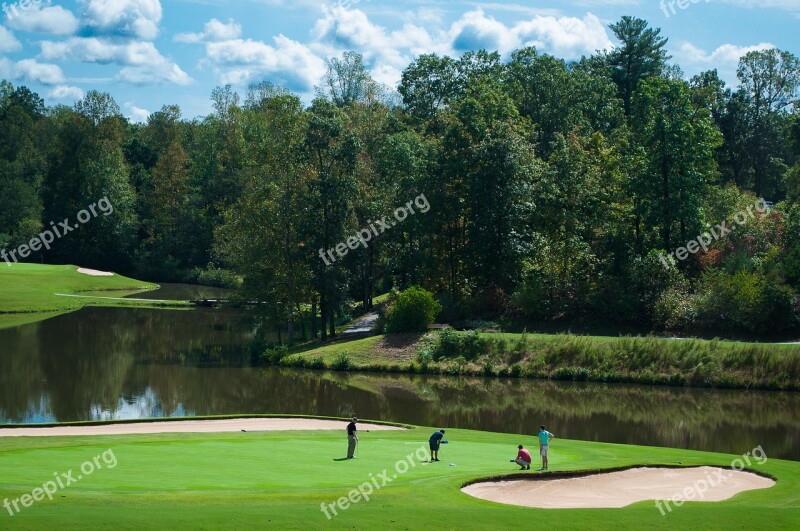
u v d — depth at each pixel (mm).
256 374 59125
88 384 52969
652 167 74125
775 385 53875
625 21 122125
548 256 73250
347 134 71500
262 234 70875
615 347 59125
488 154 74812
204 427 36656
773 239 72625
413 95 107938
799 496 25500
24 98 196500
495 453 31000
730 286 64062
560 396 52406
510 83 106375
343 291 71250
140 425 36906
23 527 17328
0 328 81125
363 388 54625
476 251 74500
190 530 17594
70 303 101438
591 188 79125
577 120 100875
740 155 117938
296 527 18297
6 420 41344
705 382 55281
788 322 62250
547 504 23141
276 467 25734
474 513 20297
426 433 36500
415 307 66625
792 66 120250
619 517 20594
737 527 20156
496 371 59531
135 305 103812
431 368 60781
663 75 127750
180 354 67562
